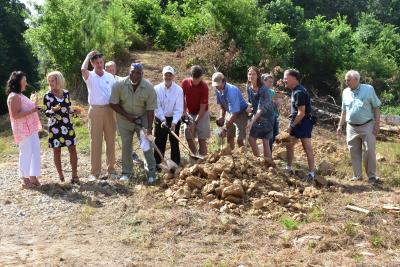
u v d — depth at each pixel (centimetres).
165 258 581
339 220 705
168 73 873
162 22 2302
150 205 739
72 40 1716
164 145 903
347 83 902
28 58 2722
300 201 770
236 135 983
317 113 1825
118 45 1939
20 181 872
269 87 955
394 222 695
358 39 3039
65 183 822
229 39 1986
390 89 2638
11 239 639
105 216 707
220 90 920
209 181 787
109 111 862
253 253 595
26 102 805
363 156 919
